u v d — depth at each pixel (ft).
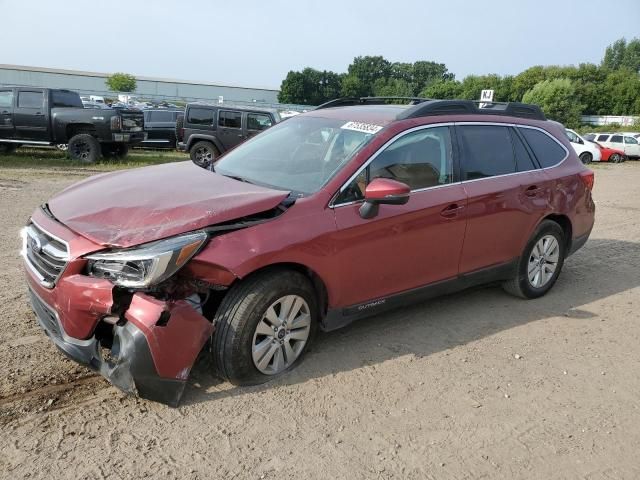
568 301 18.39
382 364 13.25
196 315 10.53
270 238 11.27
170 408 10.91
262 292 11.23
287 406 11.27
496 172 16.08
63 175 42.34
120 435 10.05
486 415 11.51
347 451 10.07
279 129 16.30
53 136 51.11
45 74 276.00
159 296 10.51
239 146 16.48
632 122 222.28
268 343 11.73
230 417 10.77
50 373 11.89
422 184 14.20
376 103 18.40
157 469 9.26
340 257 12.41
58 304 10.53
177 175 13.66
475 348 14.48
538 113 18.47
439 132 14.88
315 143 14.42
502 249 16.33
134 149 71.72
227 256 10.67
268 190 12.46
